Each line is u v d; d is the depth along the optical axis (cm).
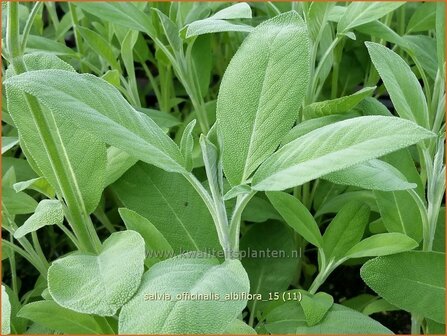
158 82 44
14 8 19
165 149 20
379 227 29
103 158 22
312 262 36
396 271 23
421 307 23
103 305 18
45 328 25
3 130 37
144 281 19
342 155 17
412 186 21
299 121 31
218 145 20
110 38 35
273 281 29
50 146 20
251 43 21
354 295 34
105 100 19
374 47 25
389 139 17
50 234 35
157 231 23
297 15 21
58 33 39
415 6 40
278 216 29
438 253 23
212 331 17
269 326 24
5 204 26
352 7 28
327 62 33
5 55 21
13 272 29
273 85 21
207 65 34
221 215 21
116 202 36
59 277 19
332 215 37
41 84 17
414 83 25
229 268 19
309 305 23
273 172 19
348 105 25
